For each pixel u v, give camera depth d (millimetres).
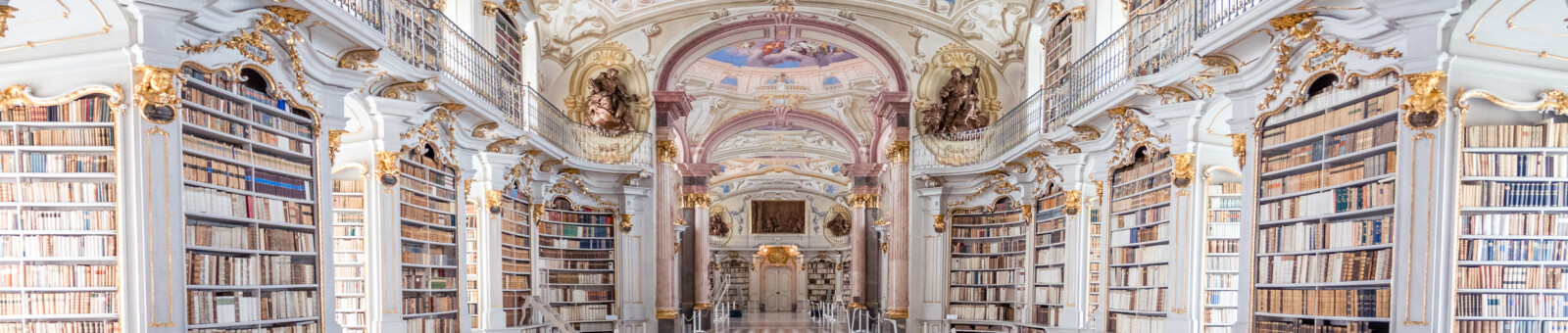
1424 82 7137
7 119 6938
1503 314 7246
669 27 20891
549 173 17984
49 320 6938
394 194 10953
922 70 21062
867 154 28641
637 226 20359
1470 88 7203
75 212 6922
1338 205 8102
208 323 7305
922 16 20547
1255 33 8508
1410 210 7199
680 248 27062
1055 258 16172
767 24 21234
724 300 43344
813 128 29141
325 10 7930
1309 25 7996
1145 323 11906
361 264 11031
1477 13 7000
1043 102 15656
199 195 7273
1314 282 8305
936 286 20047
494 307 14961
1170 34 11094
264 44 7828
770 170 40438
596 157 20000
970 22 20141
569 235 19797
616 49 20750
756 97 28016
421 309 11820
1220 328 10781
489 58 13891
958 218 20328
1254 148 9133
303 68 8430
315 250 8688
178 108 6941
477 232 15023
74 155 6922
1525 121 7375
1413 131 7215
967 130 20500
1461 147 7164
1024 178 17578
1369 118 7727
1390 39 7508
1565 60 7340
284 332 8188
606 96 20391
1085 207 14906
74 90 6836
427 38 11375
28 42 6969
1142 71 11609
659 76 21094
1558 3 6883
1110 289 13258
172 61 6852
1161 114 10977
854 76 26750
